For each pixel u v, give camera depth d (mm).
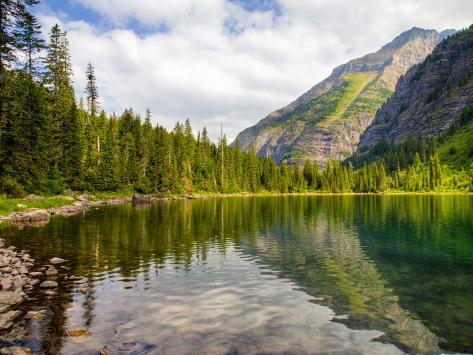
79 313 12719
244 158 174000
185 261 21562
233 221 44531
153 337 10773
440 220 48625
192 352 9820
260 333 11258
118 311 12969
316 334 11297
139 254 23312
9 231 32000
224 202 92312
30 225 36312
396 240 31016
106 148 90000
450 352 10227
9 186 49531
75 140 71625
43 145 57719
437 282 17812
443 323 12461
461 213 60188
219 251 24891
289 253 24750
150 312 12930
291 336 11094
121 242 27547
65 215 46781
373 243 29344
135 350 9875
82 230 33375
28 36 35969
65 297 14461
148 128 119062
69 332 10938
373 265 21438
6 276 16828
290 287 16578
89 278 17406
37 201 51594
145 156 110625
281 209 67625
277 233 34406
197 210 61469
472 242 30172
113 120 108812
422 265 21594
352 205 83750
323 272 19562
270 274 18906
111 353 9656
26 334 10820
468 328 12031
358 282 17641
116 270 19062
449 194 175000
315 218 50344
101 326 11562
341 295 15500
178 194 119125
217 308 13508
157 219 44625
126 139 104625
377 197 143250
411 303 14586
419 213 60344
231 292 15594
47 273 17984
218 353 9781
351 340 10938
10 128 49750
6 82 35906
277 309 13562
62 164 69312
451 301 14875
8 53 34031
